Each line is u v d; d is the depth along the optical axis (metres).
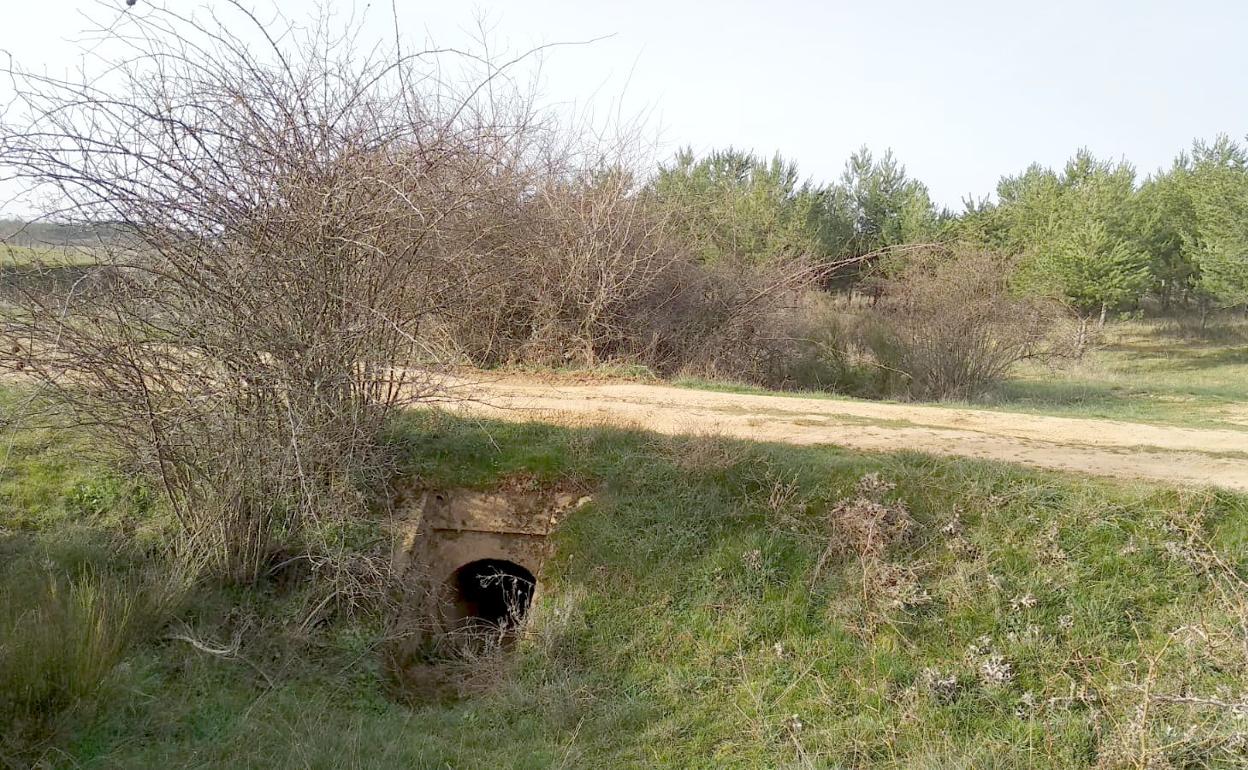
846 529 6.96
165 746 5.05
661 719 5.94
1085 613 6.16
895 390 17.25
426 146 6.74
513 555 7.97
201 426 6.48
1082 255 25.55
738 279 17.03
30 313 5.94
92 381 6.32
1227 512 6.81
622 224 15.16
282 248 6.23
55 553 6.67
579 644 6.60
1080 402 15.72
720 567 6.91
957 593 6.41
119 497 7.29
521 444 8.46
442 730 5.82
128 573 6.66
